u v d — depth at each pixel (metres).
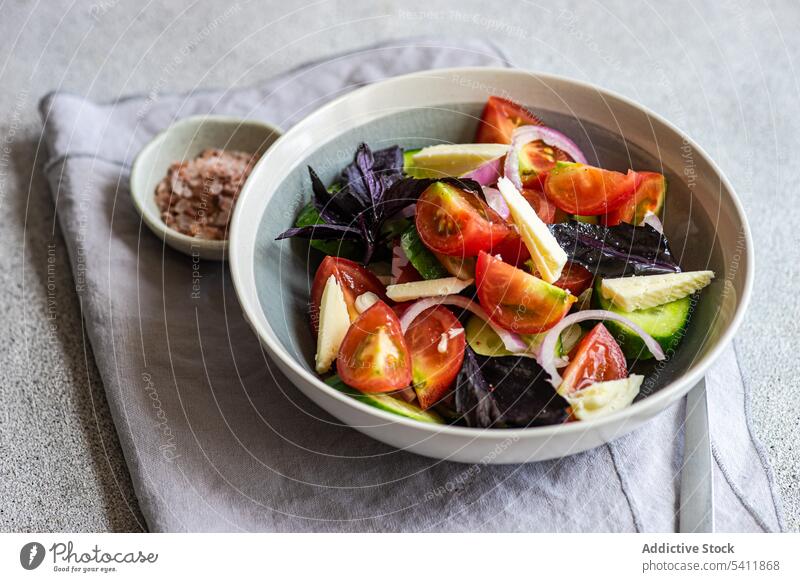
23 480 0.46
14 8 0.69
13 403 0.49
